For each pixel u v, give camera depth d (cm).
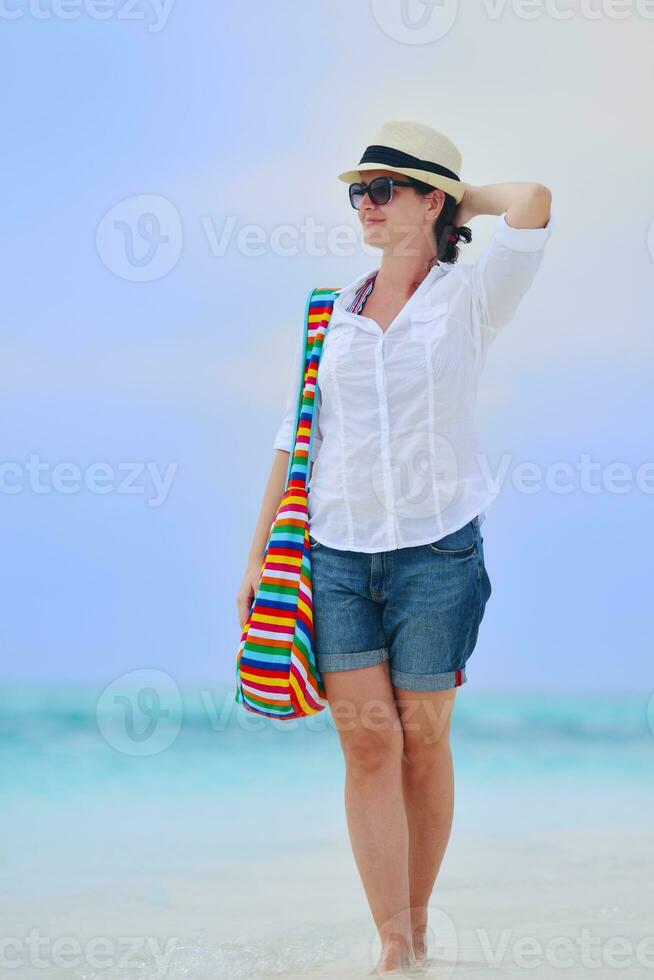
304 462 456
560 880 602
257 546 493
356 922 507
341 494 443
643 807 1056
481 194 461
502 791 1214
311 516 453
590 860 684
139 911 535
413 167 453
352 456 442
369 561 439
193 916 524
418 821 459
